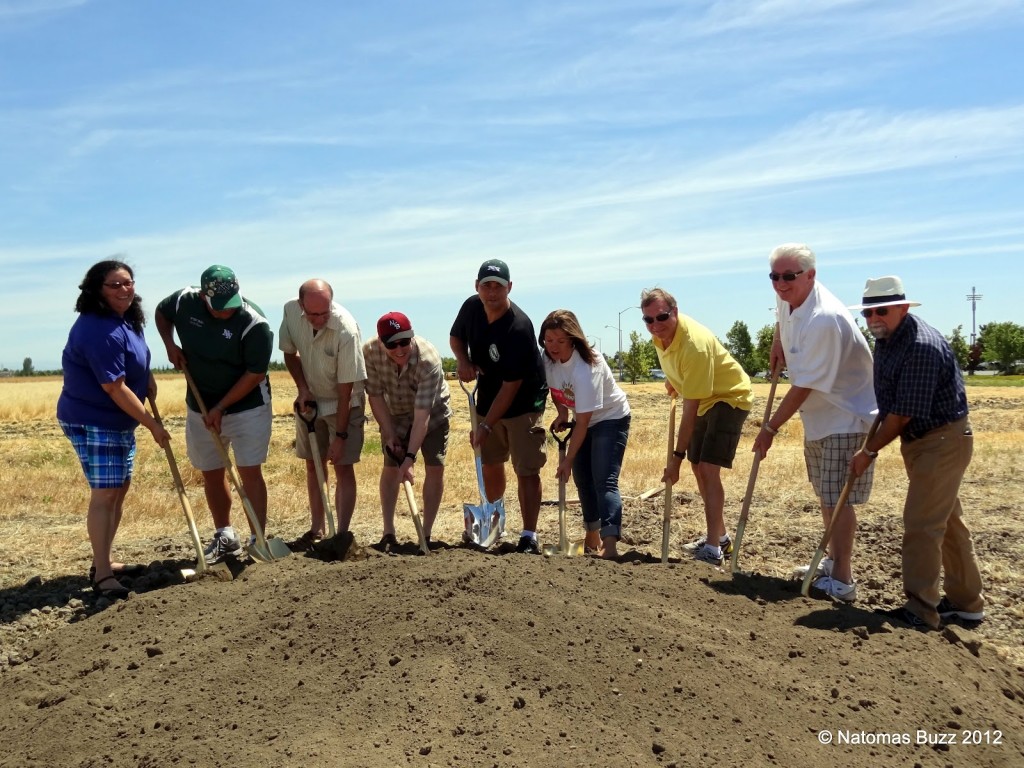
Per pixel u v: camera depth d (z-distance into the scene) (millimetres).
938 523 5293
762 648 4492
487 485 7199
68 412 6105
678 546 7918
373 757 3508
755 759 3604
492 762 3498
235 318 6539
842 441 5707
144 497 10555
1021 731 4082
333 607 4770
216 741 3795
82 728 4012
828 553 6340
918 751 3795
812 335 5488
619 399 6656
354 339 6754
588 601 4762
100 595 6230
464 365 6824
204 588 5387
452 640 4328
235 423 6793
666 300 6320
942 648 4734
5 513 9898
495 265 6242
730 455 6887
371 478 12367
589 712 3850
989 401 35031
